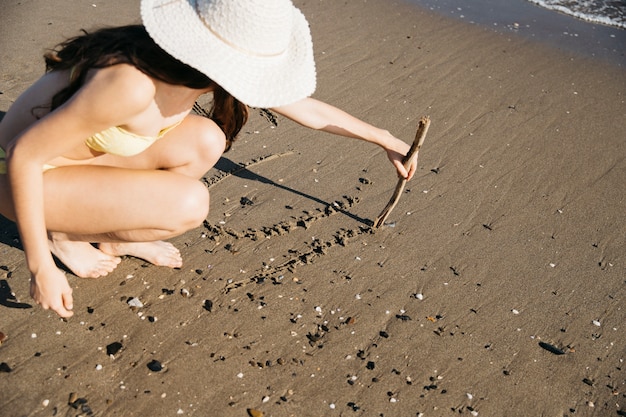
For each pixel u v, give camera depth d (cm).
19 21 484
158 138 267
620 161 427
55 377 252
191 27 212
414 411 258
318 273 316
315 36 530
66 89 224
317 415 252
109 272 299
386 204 365
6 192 251
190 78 224
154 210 262
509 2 660
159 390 252
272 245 329
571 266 340
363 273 320
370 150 405
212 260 315
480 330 298
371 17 575
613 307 319
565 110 476
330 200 362
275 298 300
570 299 320
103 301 286
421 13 599
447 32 570
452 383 272
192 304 291
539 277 331
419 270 326
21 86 414
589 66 546
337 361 274
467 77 503
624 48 586
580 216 376
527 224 365
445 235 350
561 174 409
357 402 259
